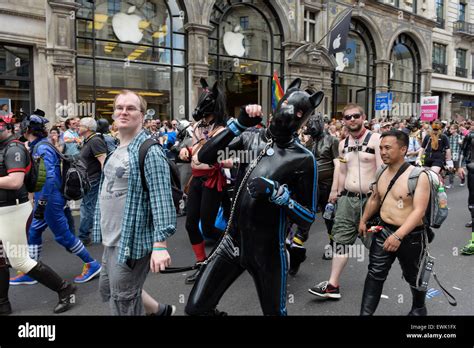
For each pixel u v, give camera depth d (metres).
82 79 11.82
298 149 2.32
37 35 10.64
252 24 15.80
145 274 2.48
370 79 20.77
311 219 2.33
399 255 2.88
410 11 22.11
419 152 8.54
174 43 13.70
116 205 2.39
